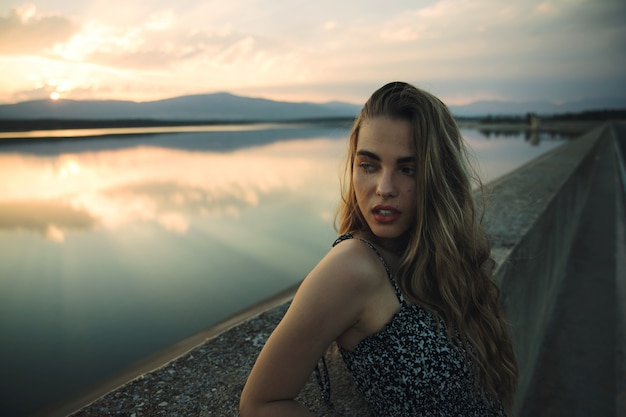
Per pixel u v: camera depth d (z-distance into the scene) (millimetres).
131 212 11781
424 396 845
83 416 1020
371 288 778
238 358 1275
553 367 2844
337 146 40312
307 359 720
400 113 826
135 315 4879
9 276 6438
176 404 1067
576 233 5816
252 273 6305
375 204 848
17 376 3662
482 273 1028
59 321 4801
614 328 3301
